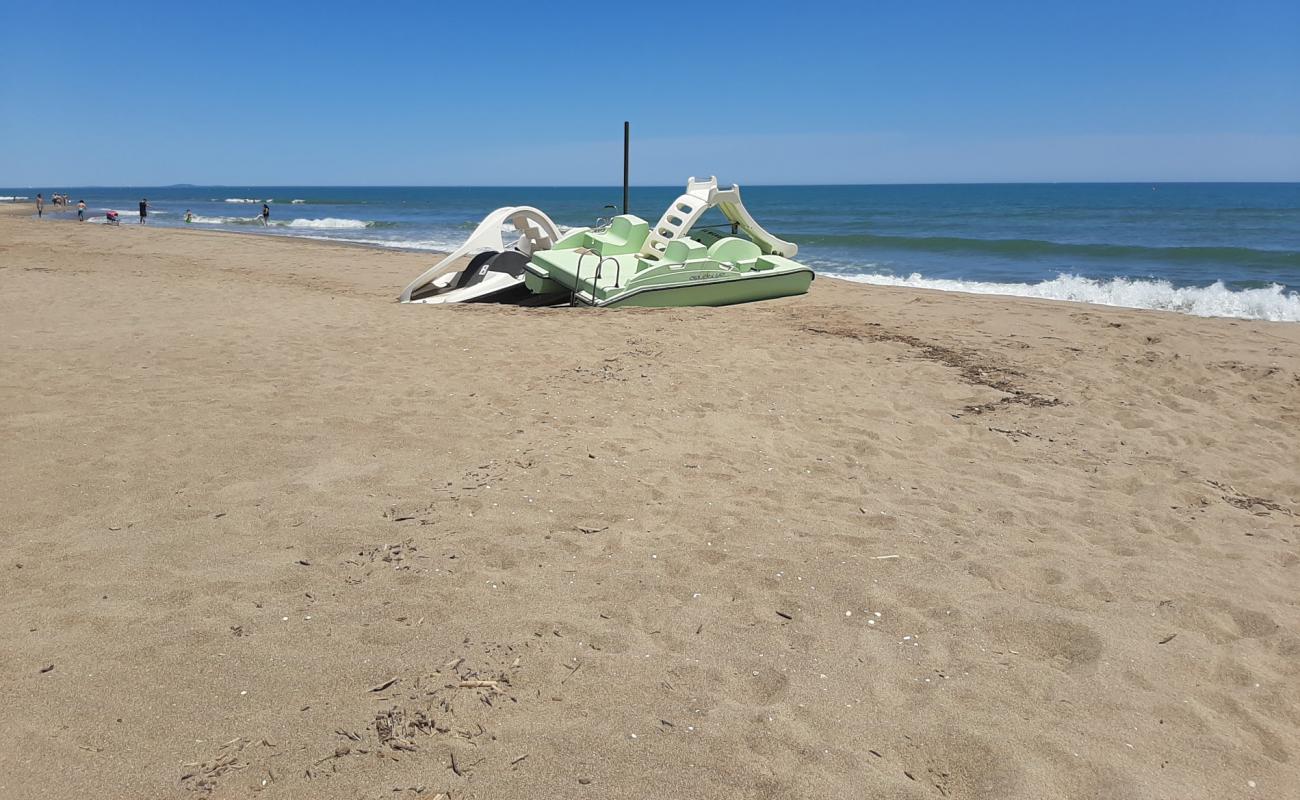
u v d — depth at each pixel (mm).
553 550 3930
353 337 8742
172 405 5953
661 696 2801
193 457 4934
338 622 3189
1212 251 24562
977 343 9508
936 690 2900
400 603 3357
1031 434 6227
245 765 2355
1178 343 9672
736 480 4984
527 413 6191
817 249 28312
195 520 4086
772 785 2365
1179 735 2699
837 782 2395
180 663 2857
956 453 5750
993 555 4051
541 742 2521
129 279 13391
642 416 6254
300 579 3529
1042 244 26859
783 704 2781
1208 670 3102
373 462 4996
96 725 2504
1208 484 5246
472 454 5223
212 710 2605
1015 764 2504
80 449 4988
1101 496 4980
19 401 5883
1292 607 3611
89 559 3633
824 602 3521
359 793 2266
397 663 2922
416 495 4523
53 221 35969
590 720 2646
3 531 3881
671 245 12359
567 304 12641
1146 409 6945
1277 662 3182
